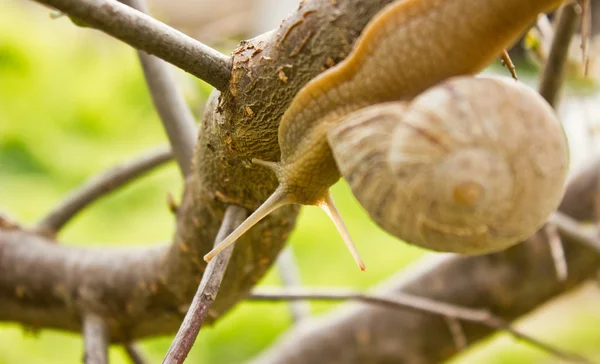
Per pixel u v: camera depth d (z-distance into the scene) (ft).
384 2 1.71
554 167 1.66
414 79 1.69
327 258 4.34
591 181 2.93
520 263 2.83
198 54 1.75
